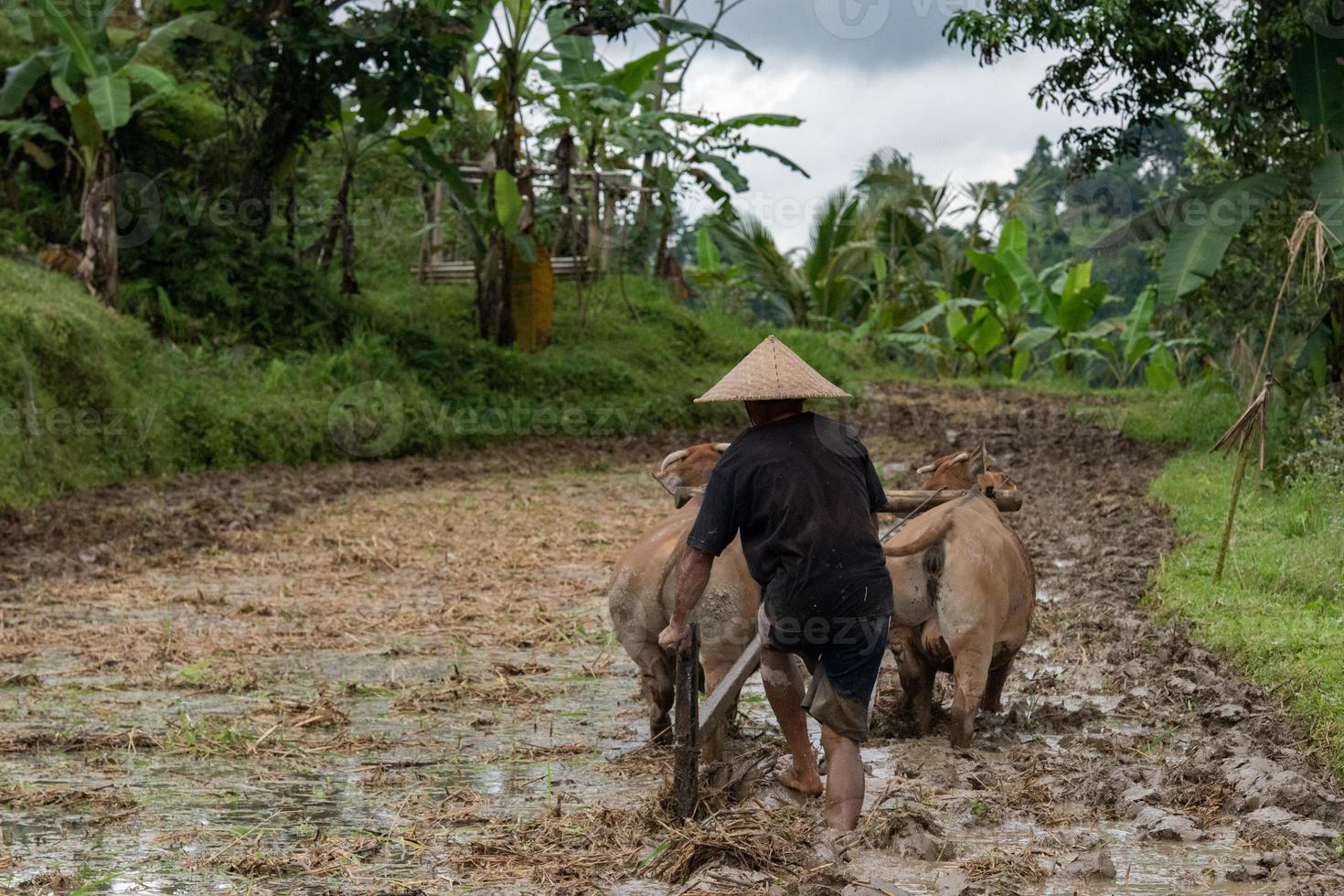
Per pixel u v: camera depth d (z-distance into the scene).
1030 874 4.64
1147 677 7.56
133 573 11.38
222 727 6.73
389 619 9.60
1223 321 17.88
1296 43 13.98
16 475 14.06
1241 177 15.42
